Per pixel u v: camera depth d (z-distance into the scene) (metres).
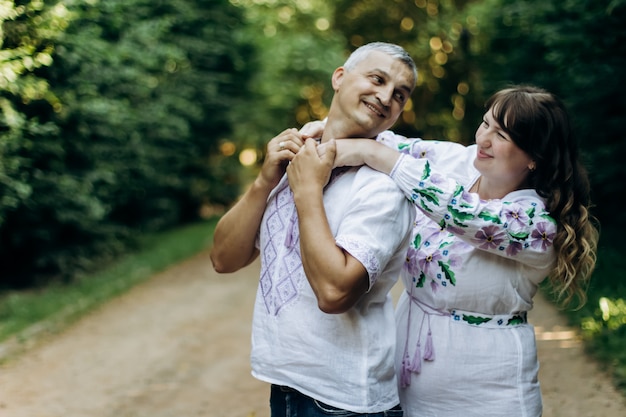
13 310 6.50
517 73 10.23
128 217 10.98
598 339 5.05
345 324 1.92
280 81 17.39
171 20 11.12
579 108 7.62
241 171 15.22
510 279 2.17
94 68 7.52
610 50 7.18
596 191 8.23
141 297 7.38
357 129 2.04
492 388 2.18
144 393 4.56
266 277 2.03
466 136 19.20
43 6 5.91
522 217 2.07
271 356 1.96
